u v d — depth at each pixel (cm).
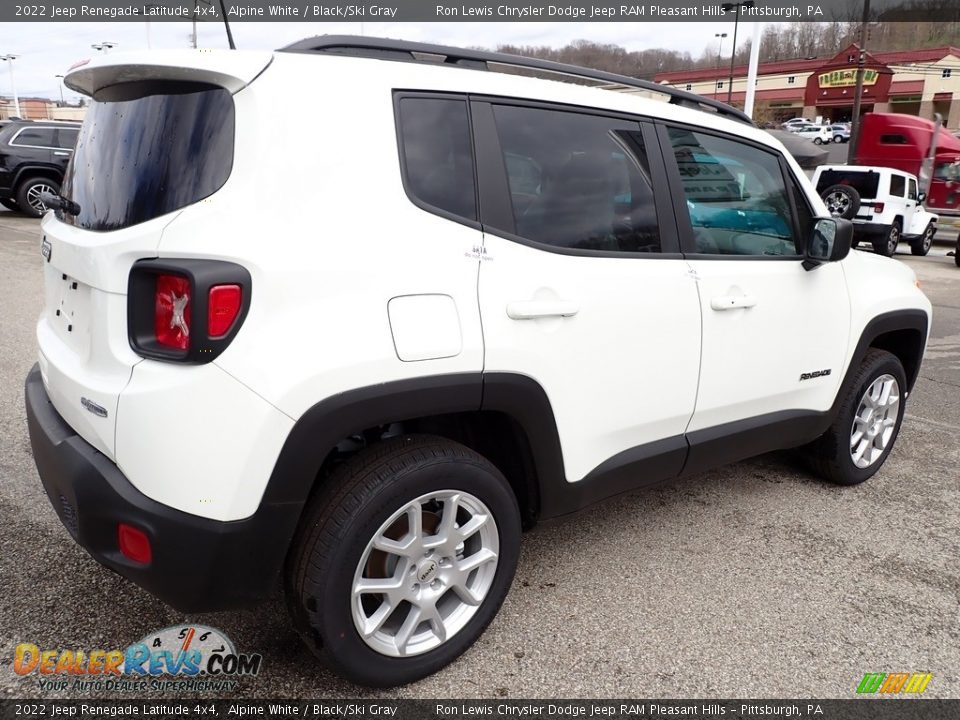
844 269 343
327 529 191
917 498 364
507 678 224
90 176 210
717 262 283
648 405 260
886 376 373
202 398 173
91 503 185
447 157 213
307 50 200
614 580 279
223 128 181
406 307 196
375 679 208
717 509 343
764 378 304
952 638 252
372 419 192
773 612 262
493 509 221
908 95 5075
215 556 179
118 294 183
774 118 5722
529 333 220
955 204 1938
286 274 178
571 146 243
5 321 626
